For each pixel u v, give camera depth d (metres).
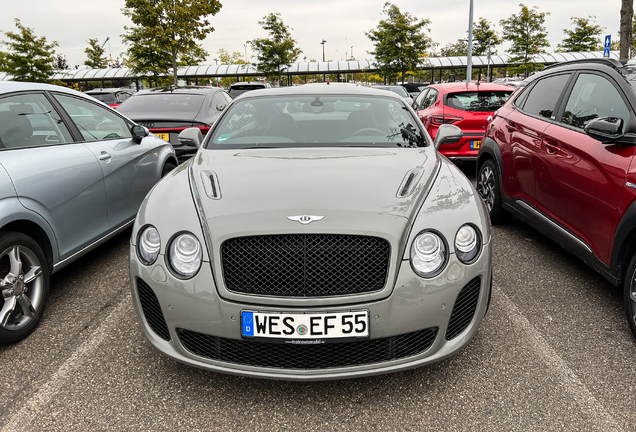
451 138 3.29
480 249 2.17
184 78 46.66
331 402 2.14
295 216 2.04
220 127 3.32
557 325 2.77
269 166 2.59
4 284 2.53
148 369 2.39
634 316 2.53
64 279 3.53
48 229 2.86
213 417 2.04
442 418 2.02
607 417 2.00
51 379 2.31
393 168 2.55
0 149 2.66
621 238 2.58
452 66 41.50
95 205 3.38
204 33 20.83
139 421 2.02
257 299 1.98
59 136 3.19
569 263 3.73
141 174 4.11
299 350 2.03
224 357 2.07
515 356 2.46
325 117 3.30
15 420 2.03
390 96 3.66
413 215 2.11
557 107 3.60
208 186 2.37
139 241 2.20
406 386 2.24
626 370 2.33
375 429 1.96
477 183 5.06
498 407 2.08
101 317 2.93
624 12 9.14
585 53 33.19
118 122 4.03
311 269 1.98
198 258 2.04
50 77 27.31
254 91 3.86
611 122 2.64
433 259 2.05
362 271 1.99
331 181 2.34
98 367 2.40
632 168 2.54
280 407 2.11
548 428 1.95
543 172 3.53
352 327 1.98
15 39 25.50
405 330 2.02
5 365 2.43
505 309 2.97
